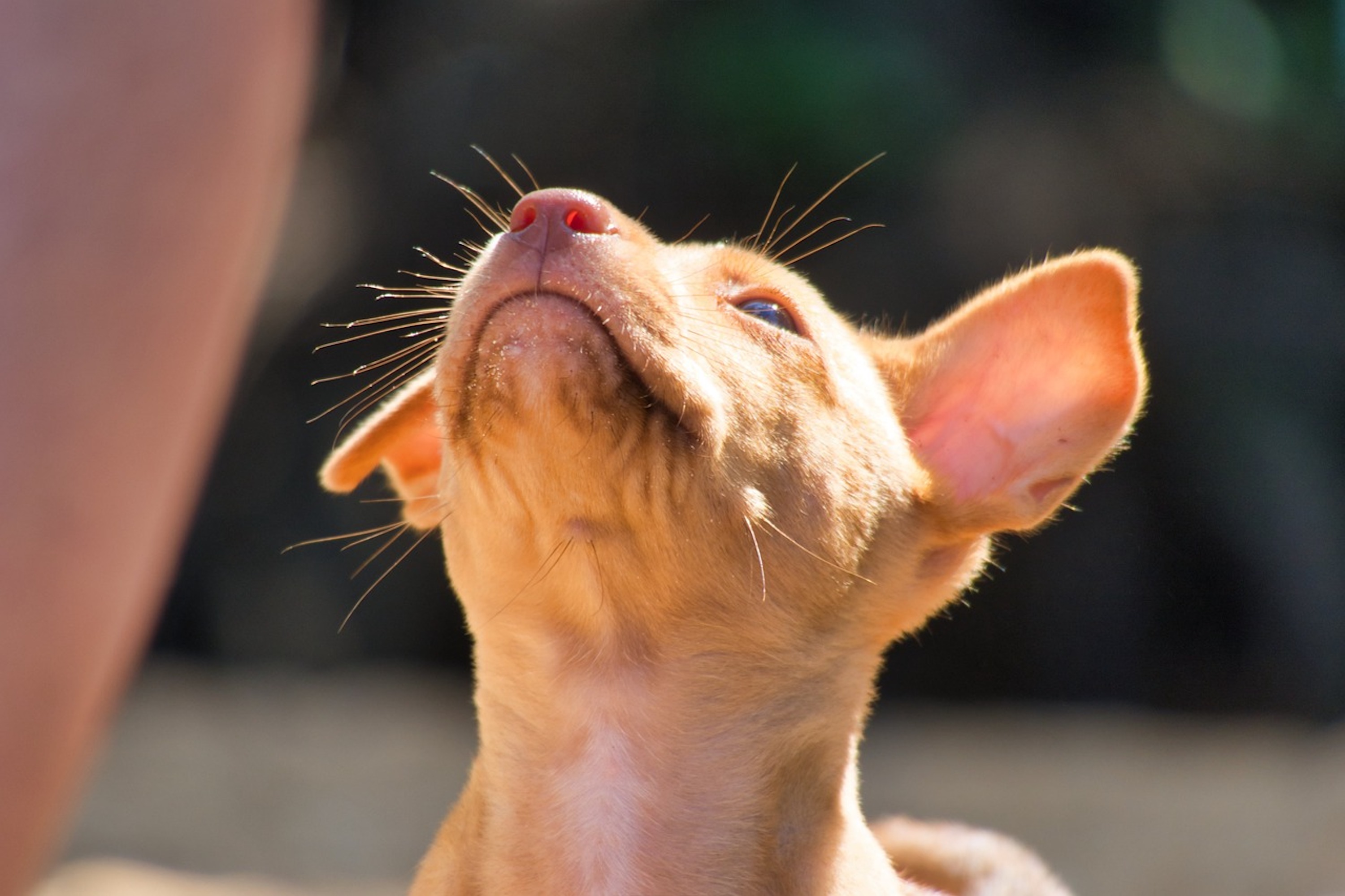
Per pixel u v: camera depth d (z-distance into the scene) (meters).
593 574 4.75
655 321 4.50
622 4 21.81
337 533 22.28
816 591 5.01
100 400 2.69
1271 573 21.00
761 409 4.88
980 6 21.84
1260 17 22.92
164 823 12.80
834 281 21.00
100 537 2.74
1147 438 21.27
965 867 6.98
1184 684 21.52
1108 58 22.00
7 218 2.61
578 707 4.97
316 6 2.99
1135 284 5.56
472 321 4.52
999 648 21.62
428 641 22.23
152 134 2.68
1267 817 13.50
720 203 21.58
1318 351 21.59
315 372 22.44
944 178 20.89
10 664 2.68
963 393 5.79
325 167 22.34
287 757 15.24
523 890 4.97
